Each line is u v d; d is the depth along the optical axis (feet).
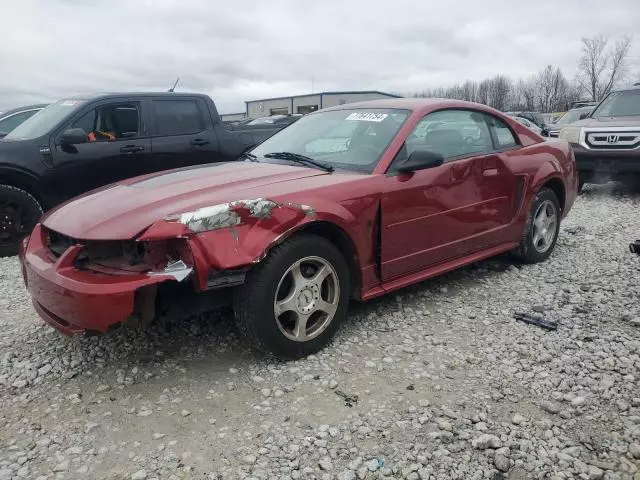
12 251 20.33
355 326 12.80
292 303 10.78
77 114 21.50
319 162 13.23
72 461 8.29
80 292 9.34
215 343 12.05
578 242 20.10
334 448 8.48
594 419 9.10
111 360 11.42
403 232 12.71
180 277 9.33
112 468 8.14
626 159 29.32
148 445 8.66
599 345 11.62
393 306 13.98
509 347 11.67
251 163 13.83
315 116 15.96
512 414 9.28
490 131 15.78
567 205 18.35
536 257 17.25
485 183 14.82
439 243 13.75
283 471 8.00
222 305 10.56
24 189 20.47
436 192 13.33
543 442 8.54
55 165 20.81
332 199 11.28
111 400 9.95
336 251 11.34
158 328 12.75
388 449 8.44
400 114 13.85
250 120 64.59
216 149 24.76
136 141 22.63
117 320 9.37
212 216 9.65
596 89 160.66
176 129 23.79
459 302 14.23
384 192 12.16
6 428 9.15
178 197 10.61
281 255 10.37
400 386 10.22
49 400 9.98
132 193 11.34
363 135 13.66
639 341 11.74
